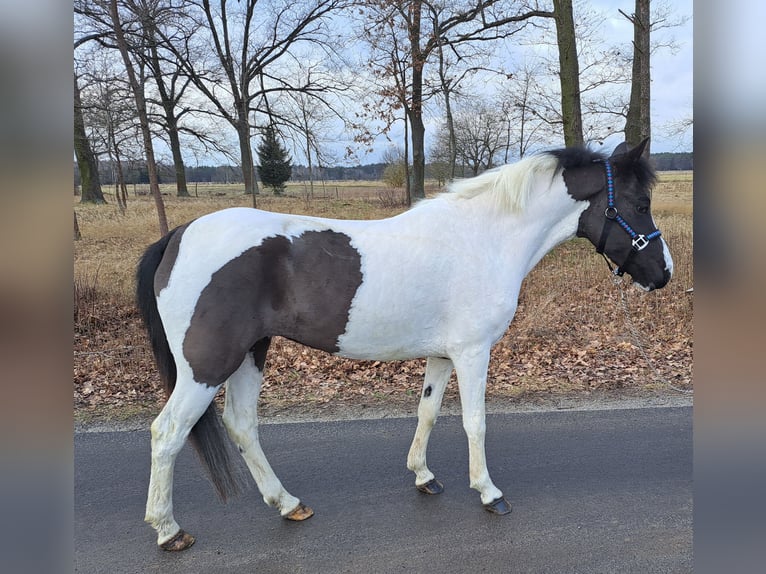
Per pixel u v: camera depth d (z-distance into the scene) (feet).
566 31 32.48
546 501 9.75
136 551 8.48
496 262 9.32
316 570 7.97
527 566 7.96
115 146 40.16
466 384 9.28
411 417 13.73
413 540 8.68
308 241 8.68
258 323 8.48
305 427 13.17
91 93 31.63
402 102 43.34
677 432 12.54
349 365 17.87
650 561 8.01
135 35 29.68
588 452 11.61
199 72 51.80
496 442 12.23
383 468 11.12
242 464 11.54
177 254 8.41
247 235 8.44
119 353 18.33
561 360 18.38
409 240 8.95
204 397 8.33
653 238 9.87
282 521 9.35
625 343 19.77
